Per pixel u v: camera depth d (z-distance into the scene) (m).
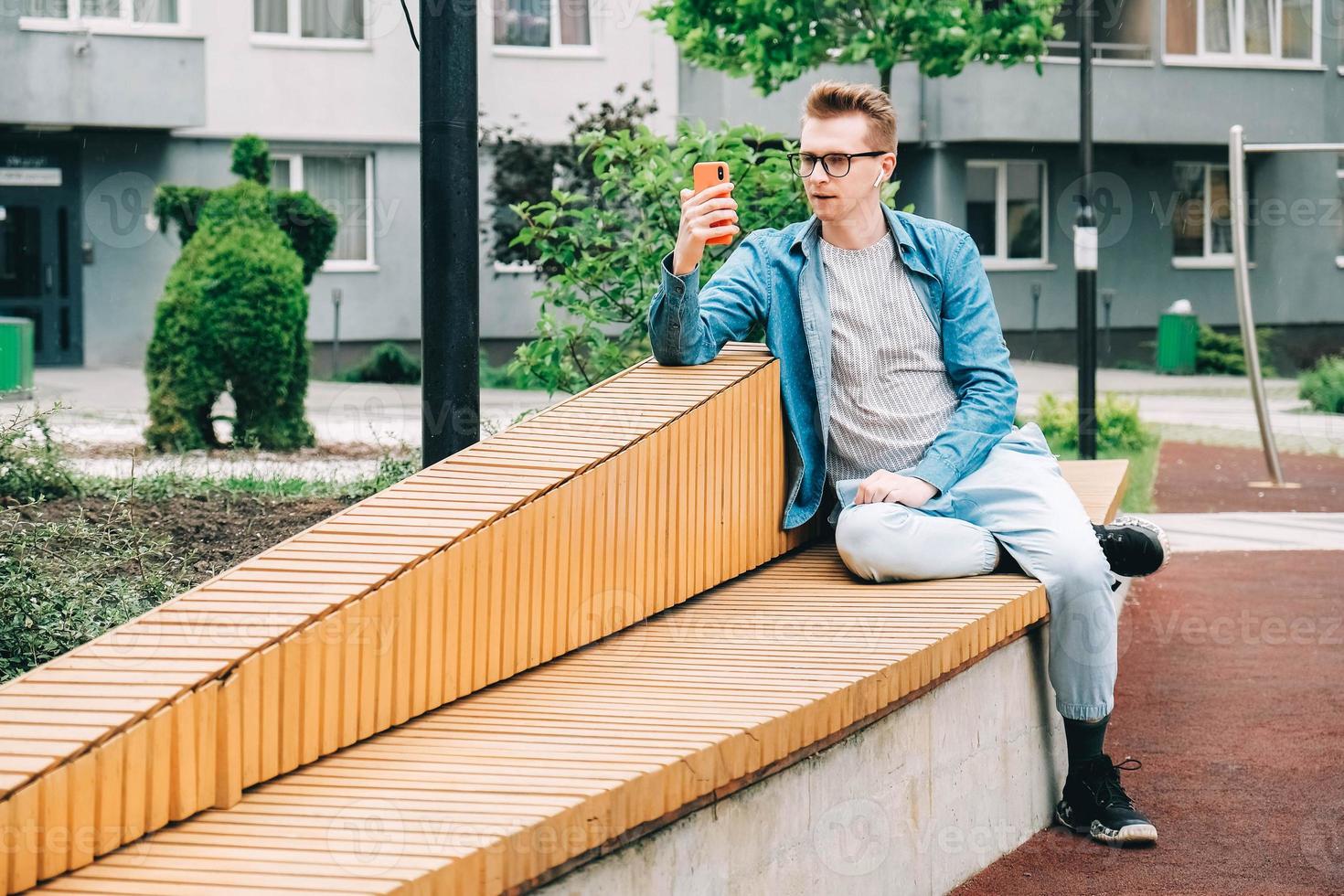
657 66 25.48
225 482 7.84
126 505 6.64
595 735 2.74
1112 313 27.91
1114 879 3.71
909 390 4.43
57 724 2.25
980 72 25.72
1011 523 4.12
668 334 4.18
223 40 24.30
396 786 2.48
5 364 16.88
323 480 8.39
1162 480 12.84
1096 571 4.02
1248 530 10.03
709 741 2.69
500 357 24.64
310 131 24.88
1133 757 4.82
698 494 3.88
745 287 4.43
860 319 4.41
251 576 2.81
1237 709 5.43
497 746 2.70
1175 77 26.58
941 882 3.54
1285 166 27.97
